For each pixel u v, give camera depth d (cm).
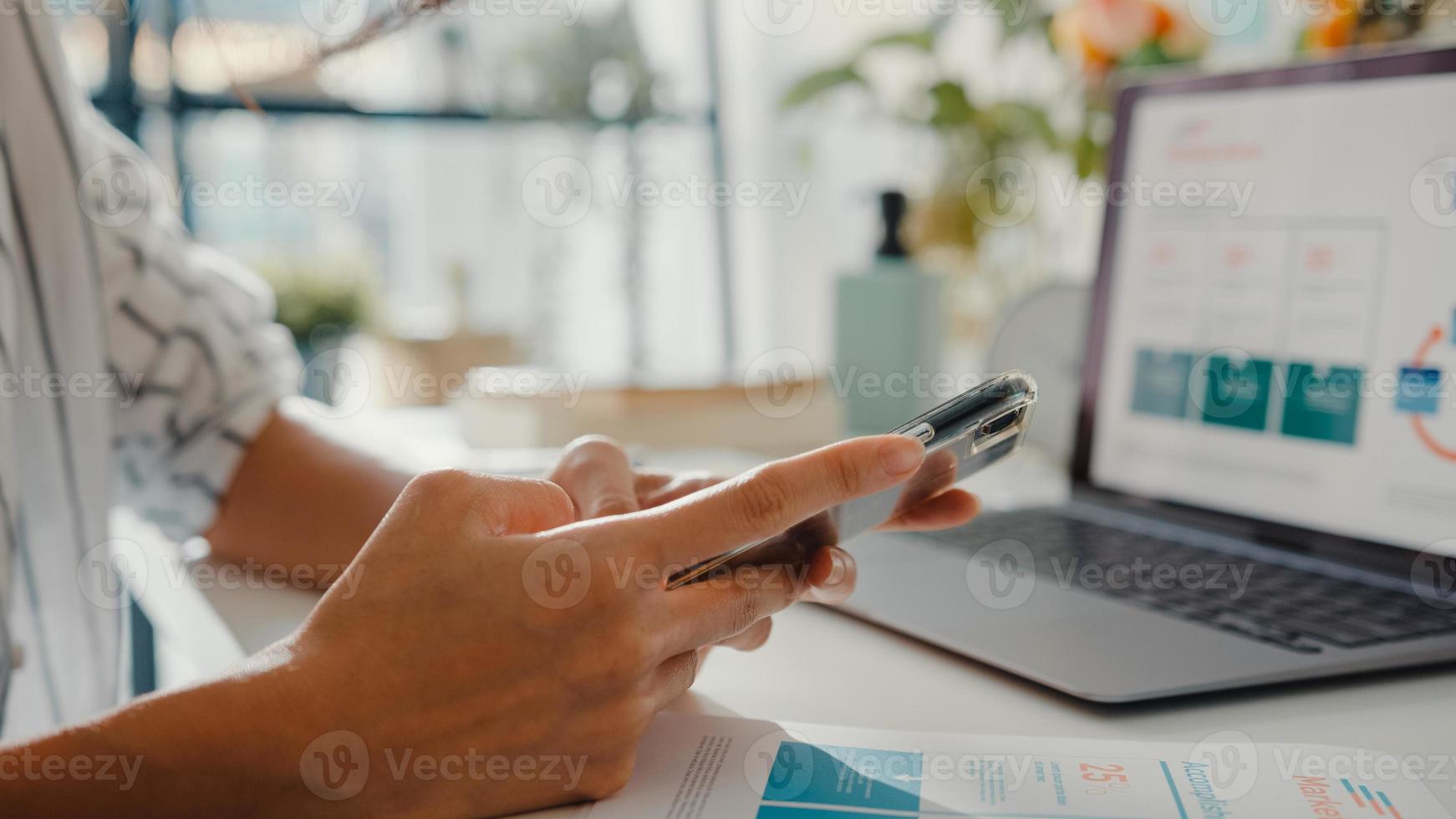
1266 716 40
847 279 117
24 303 61
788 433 96
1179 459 71
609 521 34
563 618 32
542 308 260
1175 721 39
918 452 34
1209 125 72
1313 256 64
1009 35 143
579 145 265
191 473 65
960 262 141
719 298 297
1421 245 58
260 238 223
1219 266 70
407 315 240
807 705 41
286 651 34
